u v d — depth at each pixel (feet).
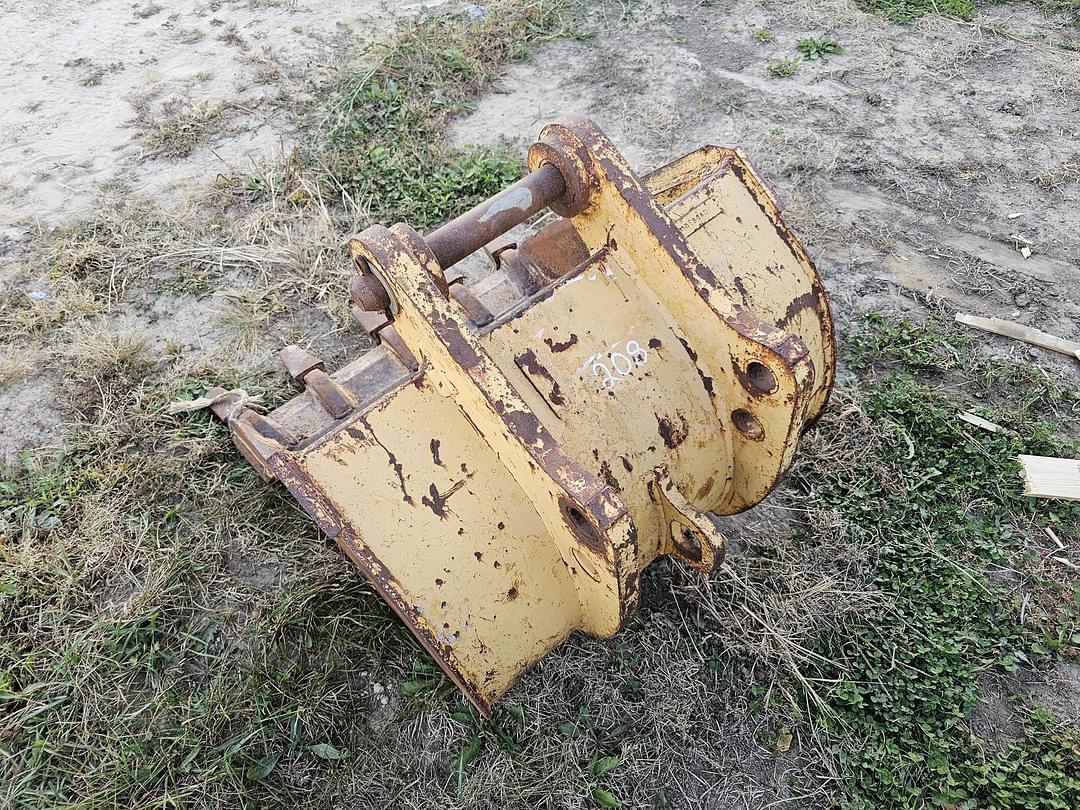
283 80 7.19
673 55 7.57
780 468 3.35
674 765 3.71
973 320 5.33
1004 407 4.91
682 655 3.99
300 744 3.75
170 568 4.21
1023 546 4.34
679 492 3.21
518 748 3.73
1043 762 3.65
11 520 4.43
